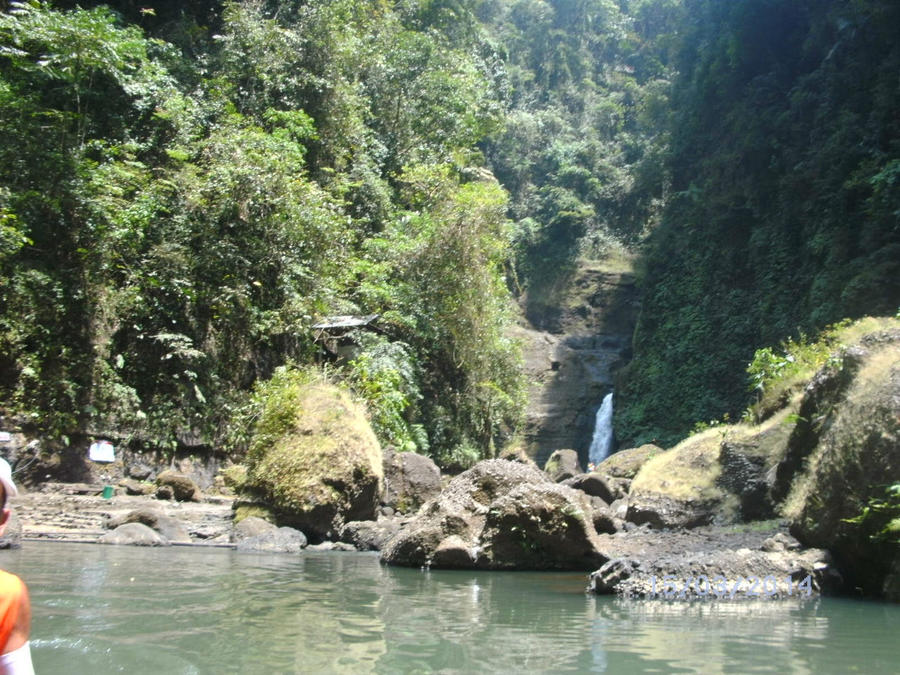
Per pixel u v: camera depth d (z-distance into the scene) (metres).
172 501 13.08
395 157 26.52
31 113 14.80
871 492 6.45
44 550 8.27
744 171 31.16
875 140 23.59
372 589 6.02
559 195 42.47
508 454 19.41
